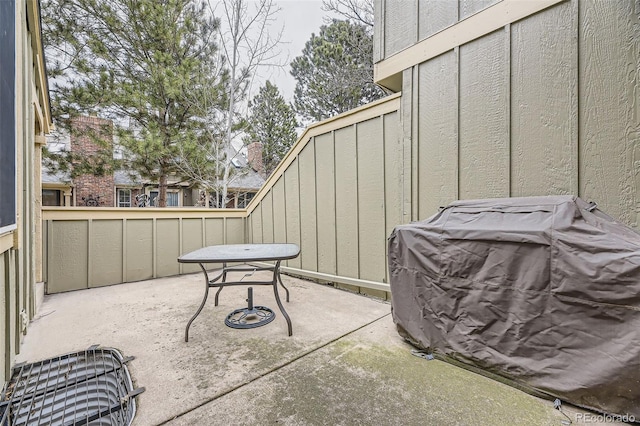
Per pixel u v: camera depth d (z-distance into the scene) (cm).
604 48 202
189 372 188
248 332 253
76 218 408
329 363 199
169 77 697
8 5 165
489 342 179
